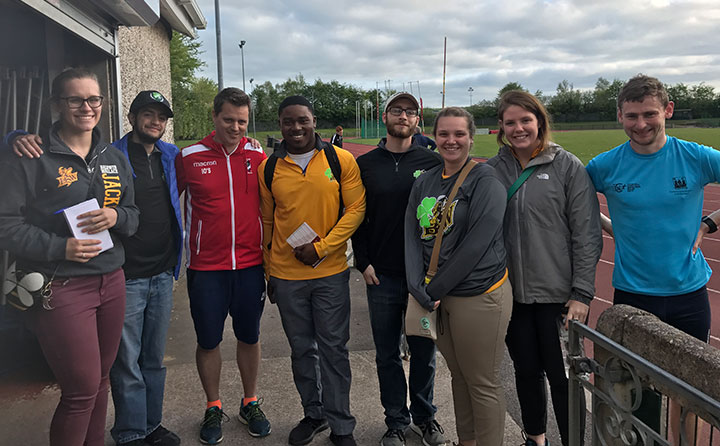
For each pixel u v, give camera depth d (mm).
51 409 3053
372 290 2807
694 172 2336
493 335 2322
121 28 6117
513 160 2566
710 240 9727
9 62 3449
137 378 2611
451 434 2916
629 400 1750
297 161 2670
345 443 2719
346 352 2787
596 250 2428
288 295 2734
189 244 2807
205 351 2828
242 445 2779
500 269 2334
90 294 2131
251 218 2811
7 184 1934
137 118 2570
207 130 44719
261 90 100812
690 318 2426
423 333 2367
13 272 1994
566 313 2531
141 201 2586
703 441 2359
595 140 43531
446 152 2346
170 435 2771
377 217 2740
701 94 94188
